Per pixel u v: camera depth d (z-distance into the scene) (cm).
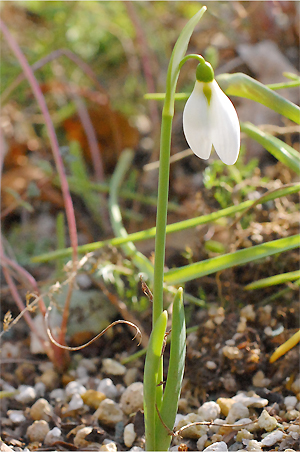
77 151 56
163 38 75
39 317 43
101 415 38
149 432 32
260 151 55
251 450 34
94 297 44
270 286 41
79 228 60
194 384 39
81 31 76
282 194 39
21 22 83
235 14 66
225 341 39
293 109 35
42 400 39
